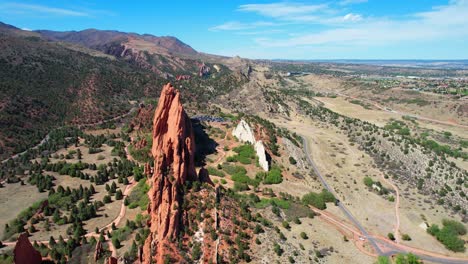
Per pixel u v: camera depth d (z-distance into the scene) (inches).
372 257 4264.3
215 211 3998.5
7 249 3838.6
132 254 3442.4
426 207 5629.9
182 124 4478.3
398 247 4559.5
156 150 4950.8
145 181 5231.3
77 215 4478.3
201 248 3550.7
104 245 3725.4
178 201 3833.7
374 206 5629.9
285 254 3909.9
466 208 5610.2
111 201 4899.1
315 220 4965.6
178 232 3602.4
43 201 4778.5
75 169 6087.6
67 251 3624.5
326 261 4001.0
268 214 4771.2
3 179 5959.6
